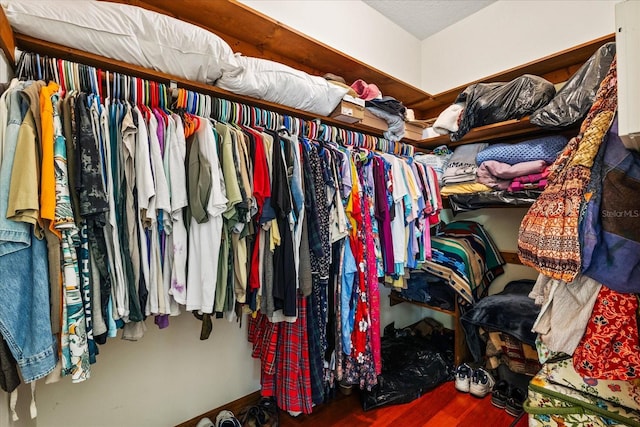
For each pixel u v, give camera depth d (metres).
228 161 1.03
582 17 1.75
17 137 0.69
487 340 1.79
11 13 0.83
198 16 1.38
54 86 0.81
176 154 0.97
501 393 1.65
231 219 1.04
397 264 1.62
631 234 0.77
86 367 0.79
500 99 1.71
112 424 1.27
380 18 2.27
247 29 1.49
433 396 1.77
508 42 2.07
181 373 1.46
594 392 0.98
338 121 1.65
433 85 2.53
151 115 0.96
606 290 0.83
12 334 0.65
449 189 1.98
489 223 2.31
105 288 0.86
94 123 0.85
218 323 1.57
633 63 0.67
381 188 1.55
